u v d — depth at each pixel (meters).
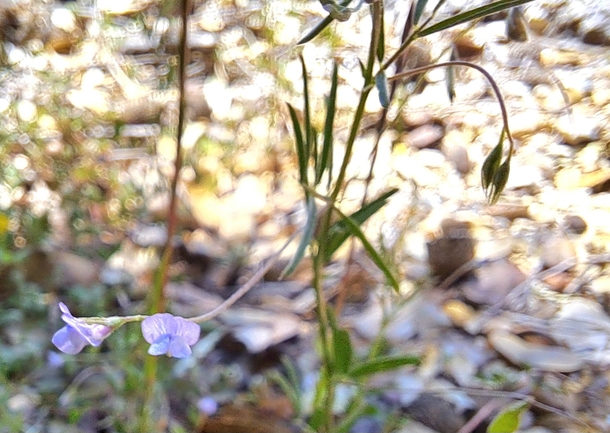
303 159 0.13
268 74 0.33
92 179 0.28
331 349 0.15
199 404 0.18
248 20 0.37
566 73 0.32
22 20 0.38
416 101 0.32
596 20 0.34
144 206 0.26
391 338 0.21
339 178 0.13
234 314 0.22
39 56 0.36
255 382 0.19
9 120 0.29
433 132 0.31
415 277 0.23
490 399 0.18
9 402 0.18
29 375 0.19
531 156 0.29
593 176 0.28
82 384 0.19
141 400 0.18
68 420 0.18
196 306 0.22
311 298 0.23
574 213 0.26
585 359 0.20
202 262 0.25
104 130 0.31
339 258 0.24
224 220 0.28
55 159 0.28
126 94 0.33
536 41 0.33
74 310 0.22
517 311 0.22
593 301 0.22
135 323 0.19
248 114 0.32
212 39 0.36
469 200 0.27
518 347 0.20
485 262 0.24
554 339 0.21
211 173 0.29
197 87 0.33
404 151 0.29
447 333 0.21
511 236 0.25
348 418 0.16
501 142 0.12
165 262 0.16
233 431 0.17
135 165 0.29
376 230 0.25
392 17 0.35
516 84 0.32
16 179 0.27
